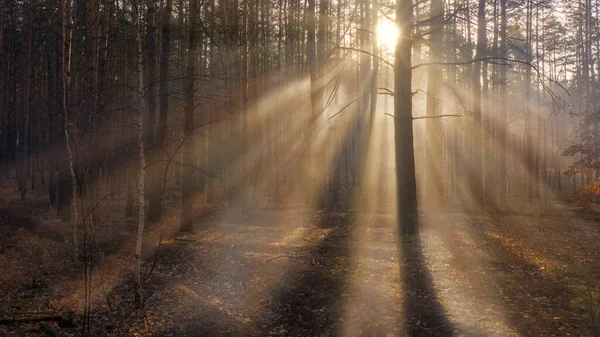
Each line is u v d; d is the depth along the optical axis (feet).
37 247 49.26
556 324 23.99
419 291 30.30
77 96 50.67
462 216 60.03
